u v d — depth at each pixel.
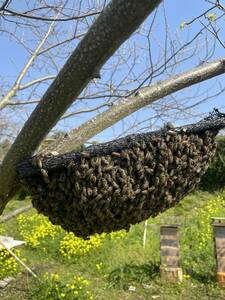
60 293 1.97
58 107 0.34
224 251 2.17
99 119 0.41
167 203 0.39
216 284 2.14
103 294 2.08
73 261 2.68
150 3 0.28
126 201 0.37
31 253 2.91
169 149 0.37
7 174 0.38
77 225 0.39
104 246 2.86
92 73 0.32
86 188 0.36
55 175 0.36
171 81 0.43
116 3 0.29
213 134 0.40
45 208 0.39
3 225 3.63
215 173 4.97
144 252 2.76
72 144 0.40
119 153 0.36
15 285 2.20
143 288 2.15
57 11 0.88
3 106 0.72
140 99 0.42
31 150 0.37
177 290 2.11
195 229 3.22
